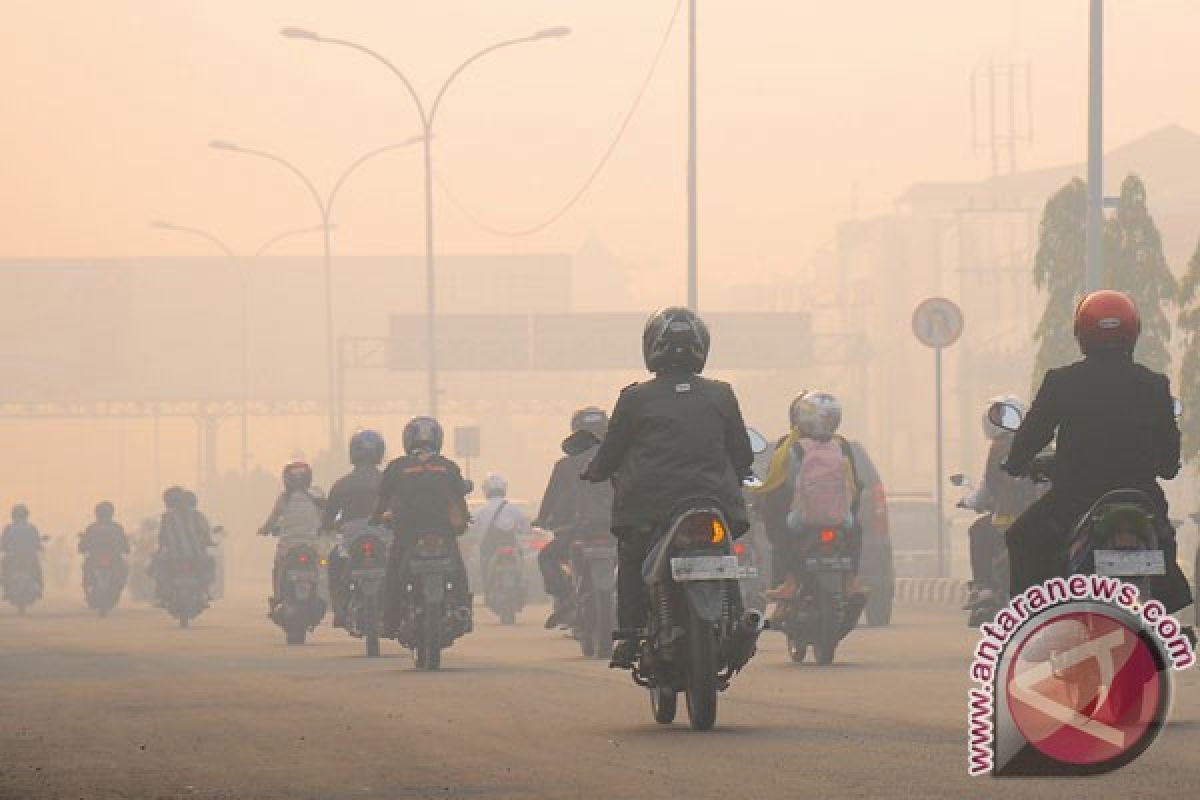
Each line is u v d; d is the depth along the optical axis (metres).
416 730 31.75
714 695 30.66
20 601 108.31
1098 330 29.61
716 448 32.12
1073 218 97.88
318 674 47.09
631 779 24.73
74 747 30.17
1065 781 23.62
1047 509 29.53
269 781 25.50
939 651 53.72
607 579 52.56
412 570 47.97
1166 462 29.56
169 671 49.16
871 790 23.16
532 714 34.44
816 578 48.03
